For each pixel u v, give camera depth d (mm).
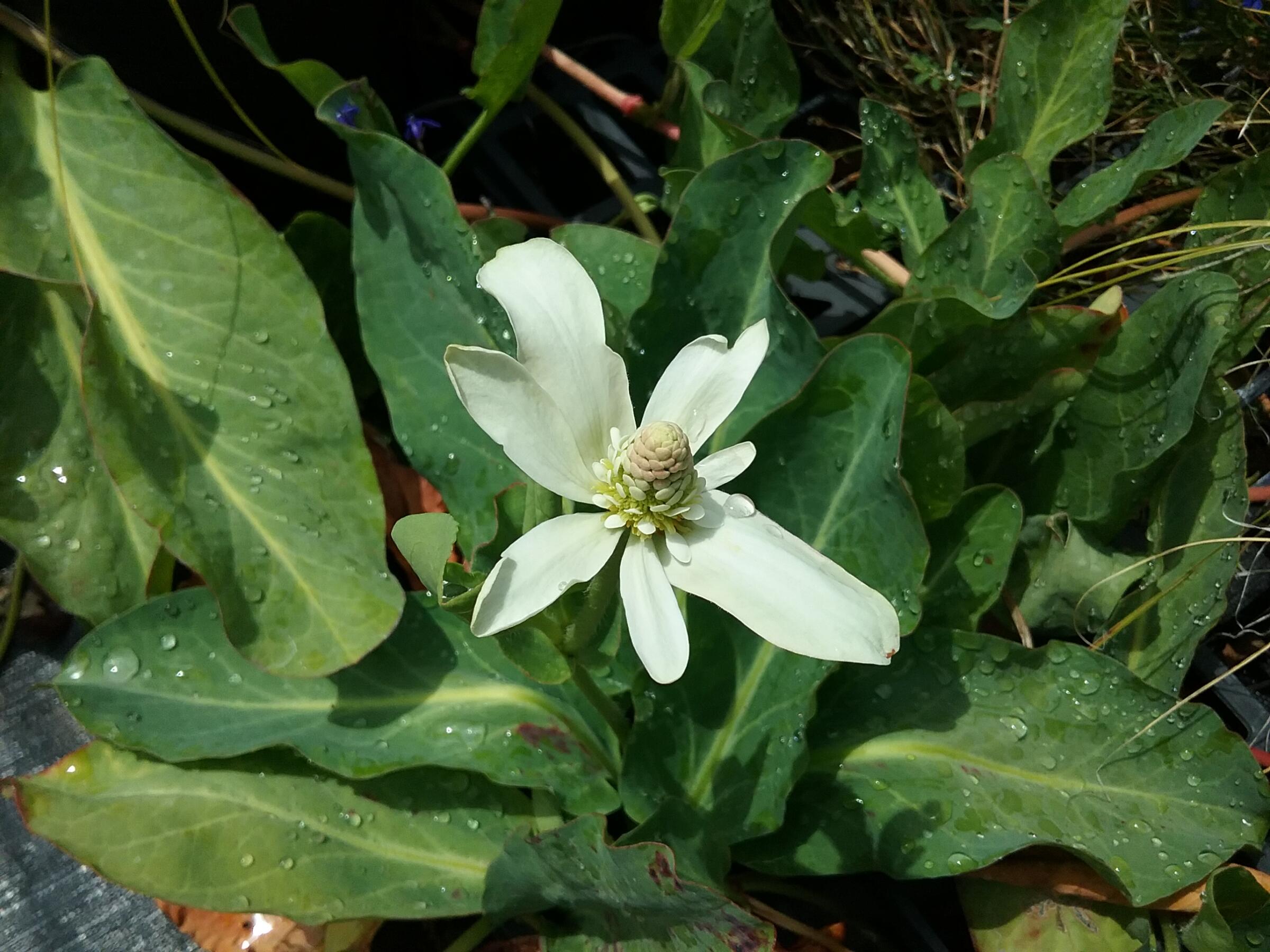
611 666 164
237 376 167
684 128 212
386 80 252
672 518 109
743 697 153
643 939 140
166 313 168
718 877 139
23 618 195
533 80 255
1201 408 165
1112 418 173
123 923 160
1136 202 223
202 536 156
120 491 153
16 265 165
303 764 150
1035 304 209
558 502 123
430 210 166
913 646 156
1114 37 189
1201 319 158
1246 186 179
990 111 238
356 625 154
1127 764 145
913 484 161
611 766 158
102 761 147
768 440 153
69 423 172
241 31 176
